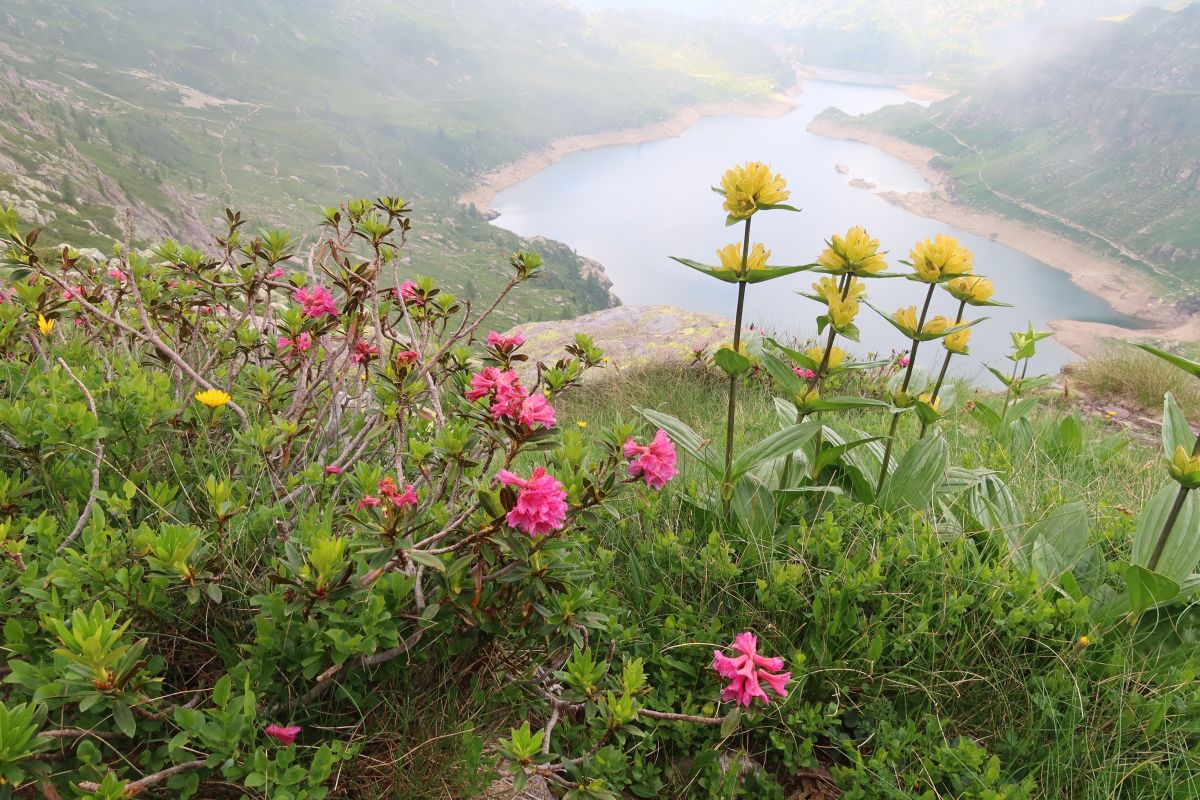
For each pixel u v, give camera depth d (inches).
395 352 104.4
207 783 60.9
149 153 6628.9
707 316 376.8
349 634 66.9
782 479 125.0
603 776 72.4
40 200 3159.5
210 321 129.9
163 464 95.3
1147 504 113.0
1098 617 102.0
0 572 64.8
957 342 122.6
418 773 68.1
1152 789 79.9
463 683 80.5
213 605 73.2
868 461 145.7
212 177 6771.7
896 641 91.6
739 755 84.4
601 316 398.9
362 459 109.4
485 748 74.9
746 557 107.7
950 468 141.3
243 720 57.6
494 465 91.8
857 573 100.7
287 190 7037.4
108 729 61.4
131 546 70.4
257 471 95.4
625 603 101.9
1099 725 84.5
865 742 84.5
